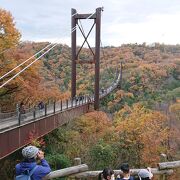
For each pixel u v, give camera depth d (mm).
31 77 40969
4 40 37156
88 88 94250
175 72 131375
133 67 133875
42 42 93125
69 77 98188
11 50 38500
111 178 6801
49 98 46469
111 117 61500
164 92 104125
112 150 32906
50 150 32438
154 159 34844
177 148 43562
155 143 37344
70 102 44938
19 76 37531
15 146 22203
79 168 8828
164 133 40656
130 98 87500
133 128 38750
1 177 28766
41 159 6062
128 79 110125
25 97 41656
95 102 54375
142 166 34438
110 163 31188
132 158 34812
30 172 5672
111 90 83250
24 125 23812
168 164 9719
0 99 41969
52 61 104438
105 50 154500
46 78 92688
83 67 111625
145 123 40500
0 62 36281
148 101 80875
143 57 158250
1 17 37000
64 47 113562
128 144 36844
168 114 57531
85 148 33688
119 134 38594
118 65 133750
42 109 29328
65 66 104688
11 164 29469
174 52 174750
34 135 25578
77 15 56000
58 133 35719
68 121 39250
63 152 33094
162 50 175250
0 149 19594
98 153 31188
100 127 42375
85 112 50500
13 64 36406
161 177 9984
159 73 120812
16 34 38031
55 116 33000
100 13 55281
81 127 41531
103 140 36438
